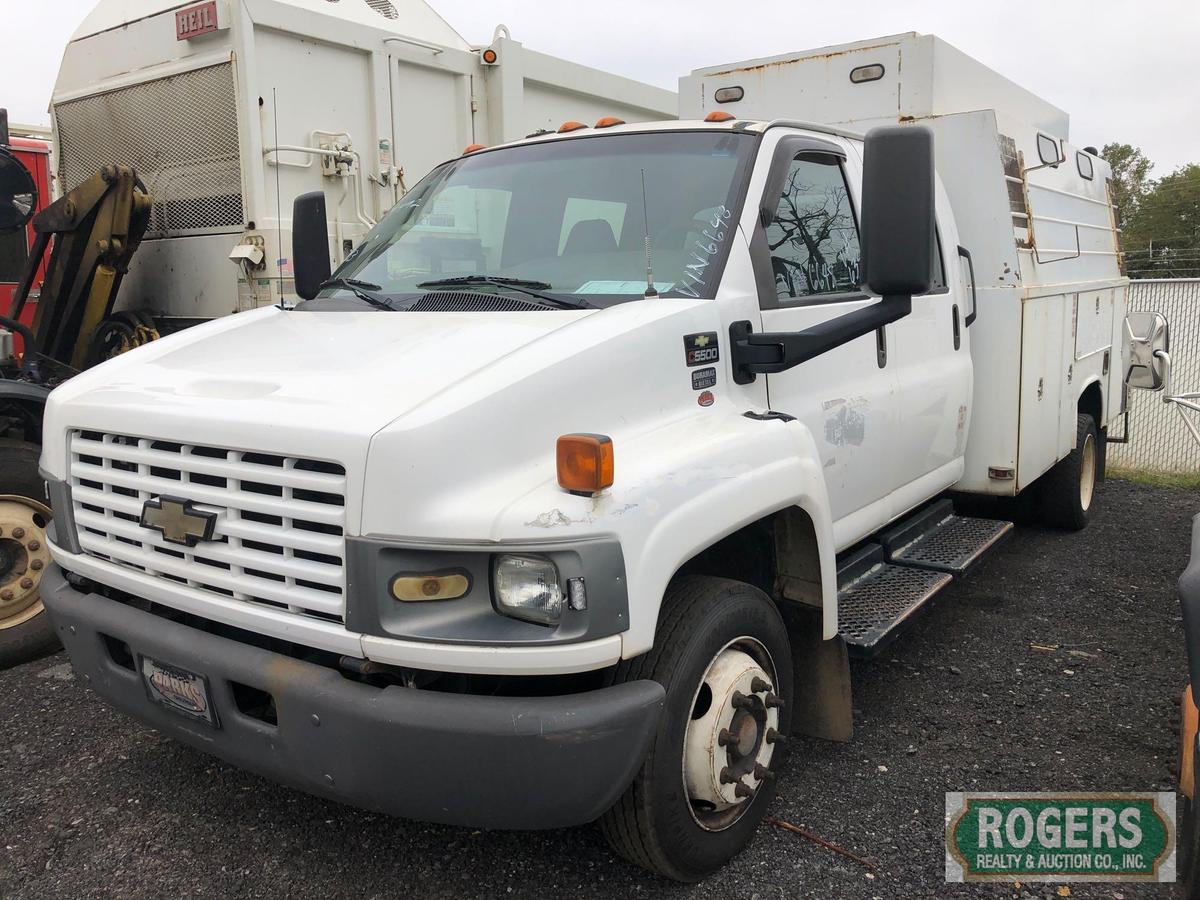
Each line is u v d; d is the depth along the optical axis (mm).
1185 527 7664
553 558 2416
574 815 2551
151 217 6520
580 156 3936
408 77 7004
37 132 8141
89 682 3248
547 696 2693
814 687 3627
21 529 4719
